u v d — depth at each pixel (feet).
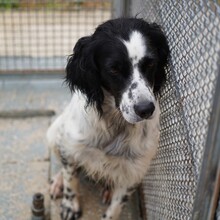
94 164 8.29
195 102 6.00
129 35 6.80
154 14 8.68
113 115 7.59
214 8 5.36
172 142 7.31
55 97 12.75
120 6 11.87
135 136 7.73
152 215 8.35
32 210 8.99
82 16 15.93
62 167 9.55
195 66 6.08
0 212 9.24
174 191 7.00
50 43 14.87
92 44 7.13
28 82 13.26
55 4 14.84
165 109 7.83
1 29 15.33
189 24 6.47
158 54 7.32
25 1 14.16
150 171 8.73
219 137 4.84
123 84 6.84
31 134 11.48
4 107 12.19
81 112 7.84
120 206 8.77
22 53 13.52
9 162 10.52
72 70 7.50
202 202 5.32
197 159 5.79
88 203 9.52
